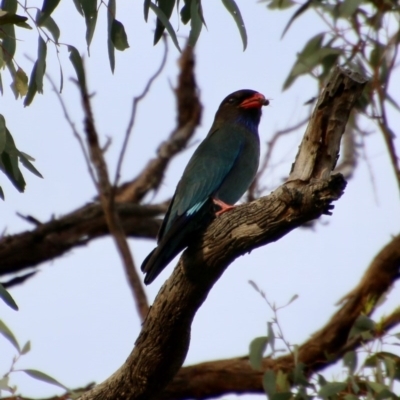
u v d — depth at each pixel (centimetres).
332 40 1410
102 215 1672
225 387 1317
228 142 1231
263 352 1084
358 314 1316
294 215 840
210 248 902
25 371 1043
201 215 1127
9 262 1642
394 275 1338
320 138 833
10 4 1010
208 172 1163
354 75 834
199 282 927
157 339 960
